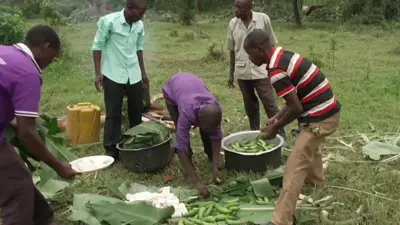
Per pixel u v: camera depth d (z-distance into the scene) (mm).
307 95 3969
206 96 4652
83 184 5117
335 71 11016
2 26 10922
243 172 5191
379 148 5699
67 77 10328
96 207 4191
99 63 5617
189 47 15398
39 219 3986
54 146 5184
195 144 6293
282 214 3998
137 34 5699
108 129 5715
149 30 20000
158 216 4141
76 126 6293
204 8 28609
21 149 4082
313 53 12172
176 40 17062
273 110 6039
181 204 4473
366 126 6820
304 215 4289
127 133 5523
